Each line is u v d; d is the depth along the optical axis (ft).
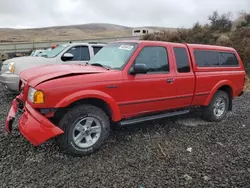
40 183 10.62
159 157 13.39
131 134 16.55
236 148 14.99
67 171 11.66
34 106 12.28
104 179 11.07
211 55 19.42
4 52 86.43
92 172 11.63
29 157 12.85
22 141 14.67
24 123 12.80
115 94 13.93
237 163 12.98
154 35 69.97
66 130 12.64
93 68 14.58
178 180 11.18
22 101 14.51
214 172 11.98
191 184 10.90
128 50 15.38
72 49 28.76
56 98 12.19
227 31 67.56
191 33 65.31
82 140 13.29
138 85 14.75
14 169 11.67
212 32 66.59
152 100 15.62
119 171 11.80
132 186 10.62
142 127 17.97
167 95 16.31
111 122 16.11
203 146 15.11
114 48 16.52
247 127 19.20
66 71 13.35
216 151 14.44
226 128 18.72
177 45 17.26
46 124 12.10
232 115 22.66
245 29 60.29
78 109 12.89
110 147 14.46
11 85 24.84
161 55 16.22
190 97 17.79
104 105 14.23
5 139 14.85
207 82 18.61
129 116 15.11
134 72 14.24
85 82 12.96
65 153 13.37
